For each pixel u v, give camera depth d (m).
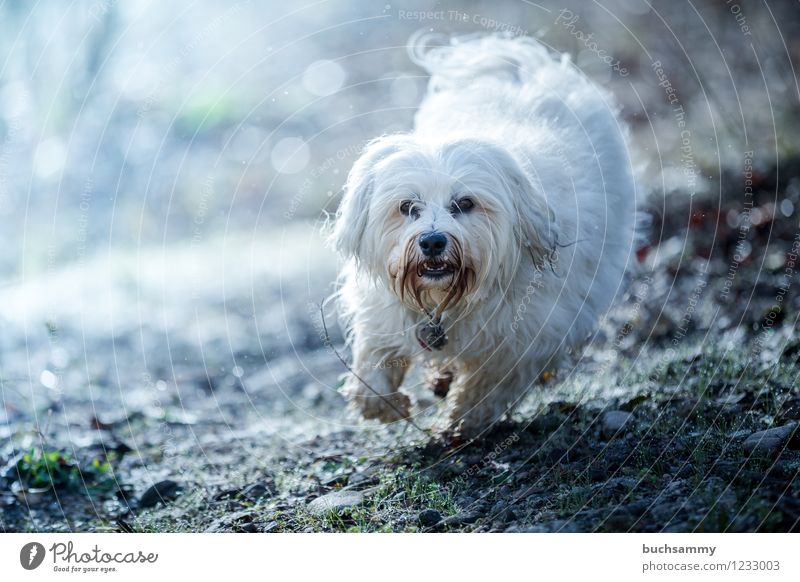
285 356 11.37
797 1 17.47
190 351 11.56
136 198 17.41
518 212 6.86
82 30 15.61
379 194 6.79
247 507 6.79
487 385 7.21
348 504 6.39
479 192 6.59
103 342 11.65
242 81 20.58
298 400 9.84
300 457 7.70
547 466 6.57
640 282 10.52
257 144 20.55
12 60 14.45
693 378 7.81
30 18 14.60
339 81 21.30
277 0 21.08
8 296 13.21
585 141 8.13
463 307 6.93
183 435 8.64
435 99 8.95
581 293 7.40
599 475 6.27
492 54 9.31
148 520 6.56
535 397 7.95
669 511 5.54
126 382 10.34
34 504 7.07
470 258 6.62
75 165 16.34
